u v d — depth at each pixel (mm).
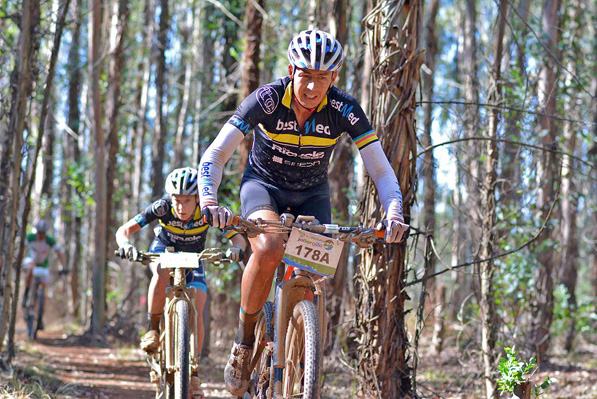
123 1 17156
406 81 6312
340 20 10961
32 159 9359
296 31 16766
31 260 13969
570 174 11406
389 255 6355
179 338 5203
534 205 9812
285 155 4715
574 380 9242
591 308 13750
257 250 4523
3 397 6469
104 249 15555
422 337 14141
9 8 9422
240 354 5078
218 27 15828
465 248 10414
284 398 4270
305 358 4043
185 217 5969
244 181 4988
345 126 4609
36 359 9945
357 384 6652
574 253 16281
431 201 13453
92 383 8648
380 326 6348
